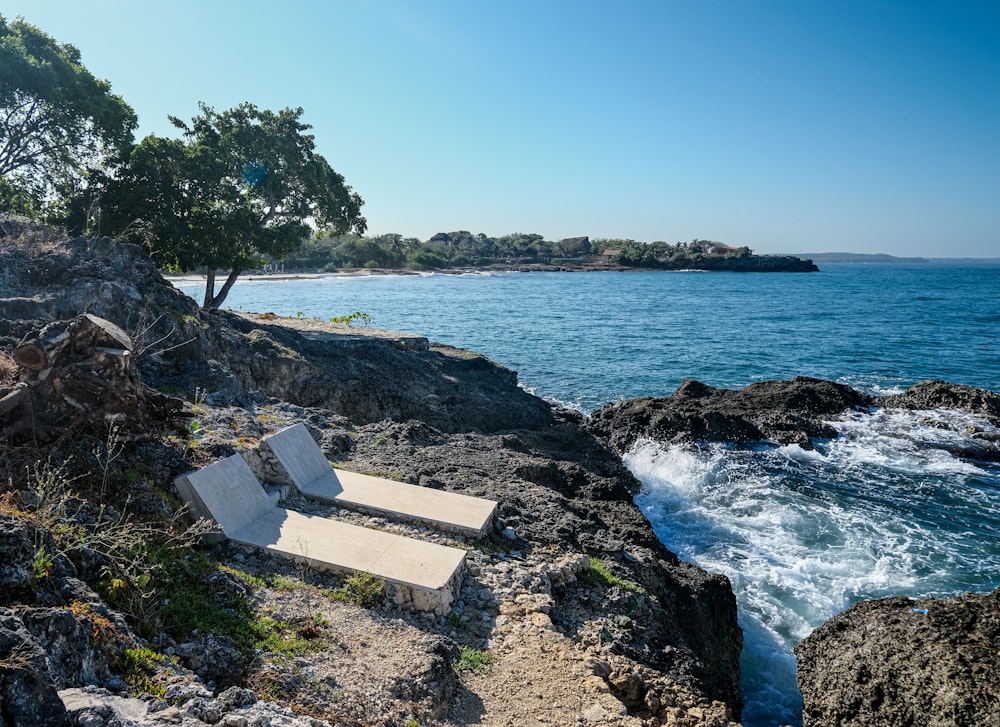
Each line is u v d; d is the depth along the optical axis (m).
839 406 21.98
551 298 79.69
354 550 7.44
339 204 27.83
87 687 4.03
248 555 7.31
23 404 6.95
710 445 18.30
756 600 10.89
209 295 26.05
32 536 5.00
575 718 5.81
